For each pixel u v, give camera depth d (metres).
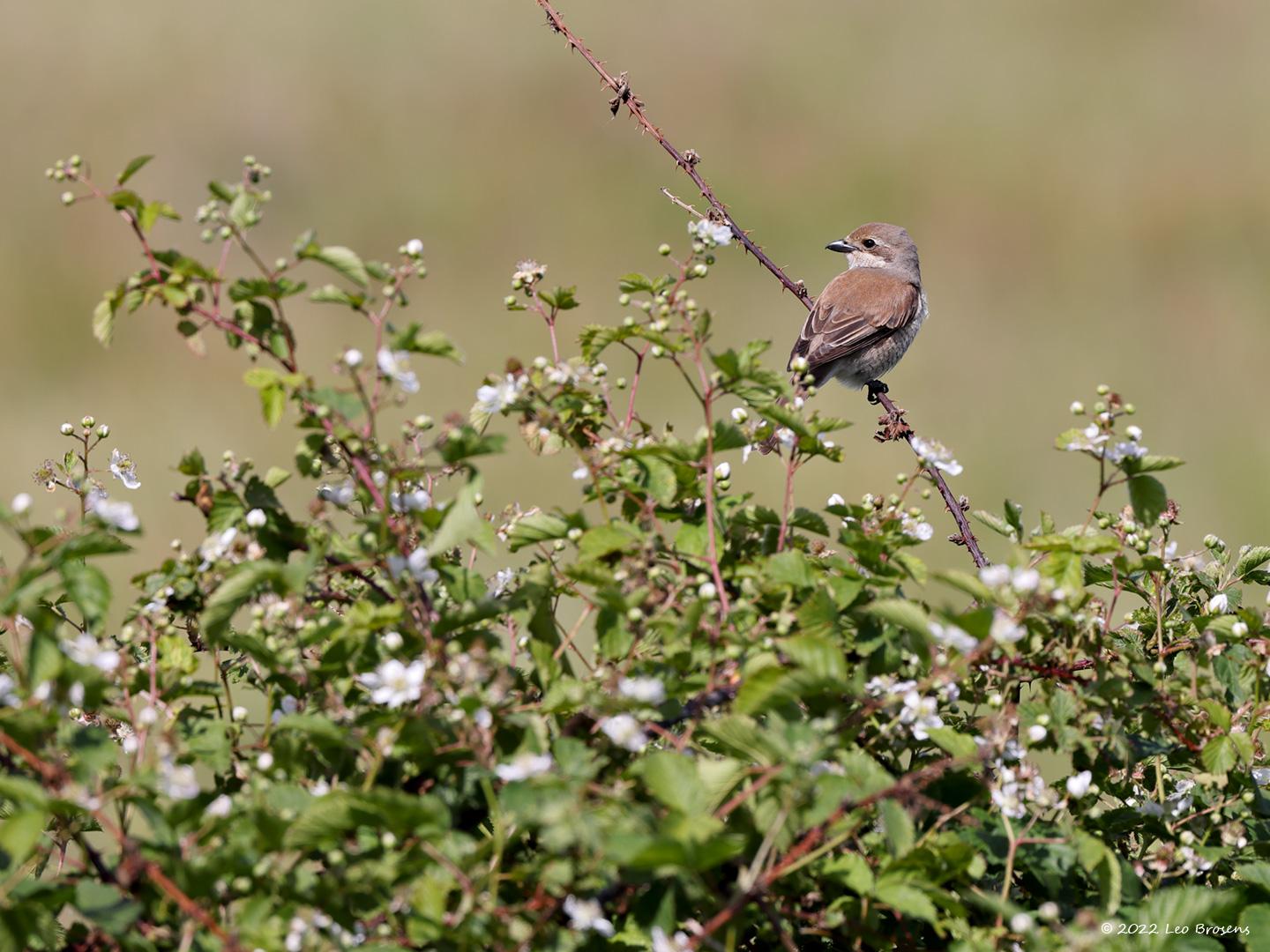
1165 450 27.28
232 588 5.77
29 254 32.66
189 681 6.35
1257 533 24.47
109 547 5.73
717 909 5.72
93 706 5.64
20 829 5.01
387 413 15.20
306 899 5.41
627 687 5.62
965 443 26.69
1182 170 39.12
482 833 6.30
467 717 5.68
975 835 6.19
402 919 5.50
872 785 5.69
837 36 45.00
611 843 4.98
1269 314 33.22
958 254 35.84
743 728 5.40
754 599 6.35
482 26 44.50
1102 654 6.65
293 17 44.03
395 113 40.19
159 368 27.69
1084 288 34.34
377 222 36.03
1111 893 5.82
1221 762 6.41
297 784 5.86
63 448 24.50
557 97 42.16
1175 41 46.16
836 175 38.81
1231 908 5.96
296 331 28.03
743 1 47.66
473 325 29.81
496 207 37.03
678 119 40.94
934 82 43.94
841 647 6.36
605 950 5.82
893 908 6.08
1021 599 6.17
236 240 6.09
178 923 5.56
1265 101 42.72
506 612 6.30
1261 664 6.72
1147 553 7.77
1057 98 43.00
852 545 6.50
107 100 39.06
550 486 22.14
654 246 35.41
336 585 7.11
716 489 7.03
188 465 6.47
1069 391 29.45
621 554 6.46
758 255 10.80
